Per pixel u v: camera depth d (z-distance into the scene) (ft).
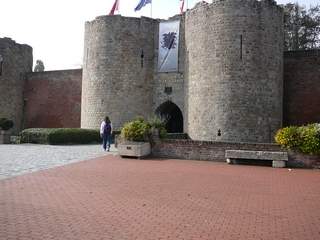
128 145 59.82
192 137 90.38
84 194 32.50
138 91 104.37
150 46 106.32
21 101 135.03
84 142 92.12
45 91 131.03
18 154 61.67
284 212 27.94
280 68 88.74
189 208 28.63
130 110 103.35
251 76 84.23
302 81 94.84
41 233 21.81
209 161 58.44
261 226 24.26
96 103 104.06
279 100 88.02
